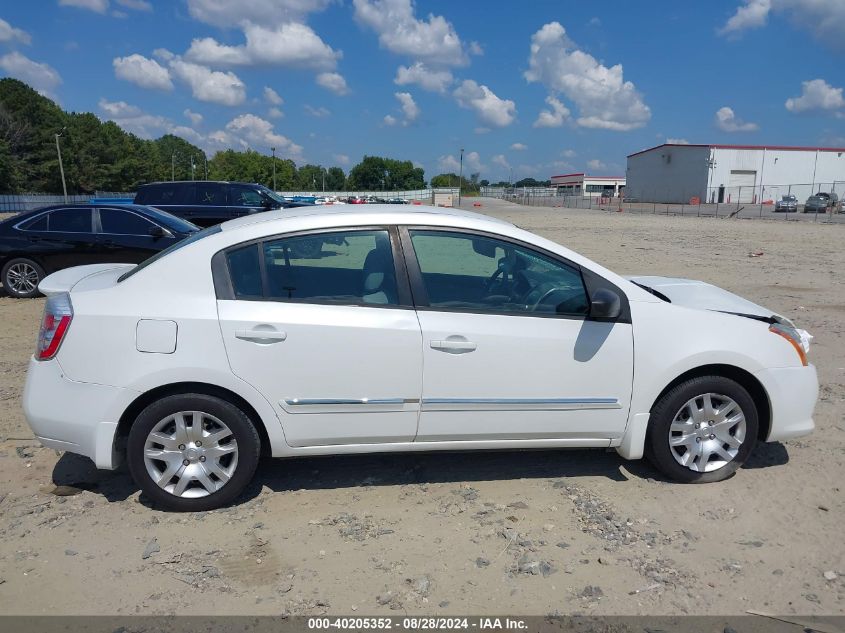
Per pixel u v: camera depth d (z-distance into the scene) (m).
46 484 4.11
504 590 3.08
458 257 3.90
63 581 3.14
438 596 3.04
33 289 10.38
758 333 4.03
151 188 15.41
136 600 3.01
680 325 3.96
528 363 3.82
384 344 3.71
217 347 3.60
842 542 3.47
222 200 15.40
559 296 3.95
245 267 3.73
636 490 4.04
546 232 27.36
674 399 3.97
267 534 3.55
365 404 3.74
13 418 5.14
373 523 3.67
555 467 4.37
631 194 87.25
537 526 3.64
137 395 3.58
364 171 148.62
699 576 3.19
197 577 3.17
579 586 3.12
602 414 3.95
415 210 4.00
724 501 3.90
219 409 3.66
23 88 92.25
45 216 10.40
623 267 14.55
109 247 10.39
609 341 3.88
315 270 3.79
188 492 3.74
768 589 3.09
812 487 4.06
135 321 3.57
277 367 3.64
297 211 4.06
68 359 3.60
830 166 69.38
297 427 3.73
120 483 4.12
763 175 68.94
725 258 16.58
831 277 13.00
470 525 3.65
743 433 4.07
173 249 3.86
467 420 3.84
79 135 95.06
